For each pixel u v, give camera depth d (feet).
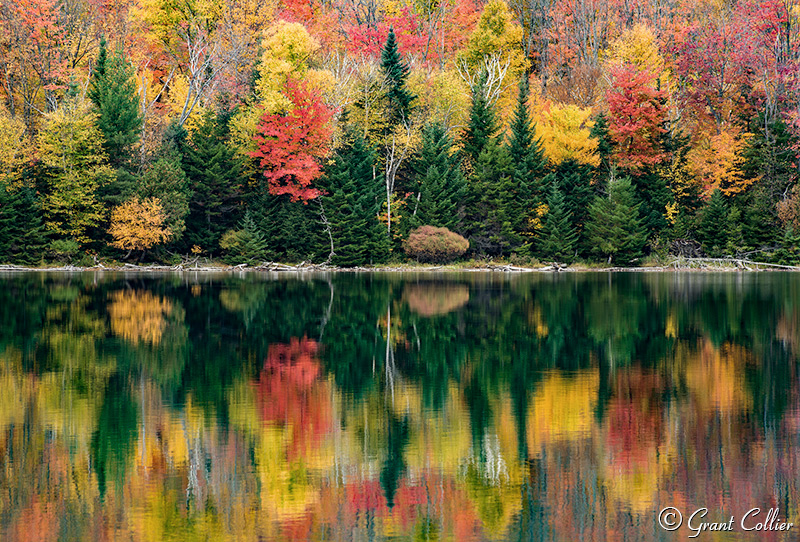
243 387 54.60
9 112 192.44
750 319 90.74
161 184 185.98
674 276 175.73
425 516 32.42
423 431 43.68
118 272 182.70
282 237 201.46
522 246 207.92
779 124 209.77
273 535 30.55
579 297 118.93
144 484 35.63
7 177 176.86
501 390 53.67
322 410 48.08
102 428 43.88
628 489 35.22
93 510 32.58
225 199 204.23
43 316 92.12
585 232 211.41
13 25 195.42
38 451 39.78
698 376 58.18
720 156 217.77
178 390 53.31
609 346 72.08
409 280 160.45
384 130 213.46
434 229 200.44
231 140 204.13
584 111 212.43
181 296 118.32
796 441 41.57
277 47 212.43
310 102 199.52
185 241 202.08
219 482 35.88
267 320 90.33
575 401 50.47
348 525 31.55
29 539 29.71
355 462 38.60
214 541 29.76
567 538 30.63
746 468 37.76
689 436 42.55
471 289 135.54
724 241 208.23
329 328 83.97
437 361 64.75
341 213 202.08
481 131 215.72
